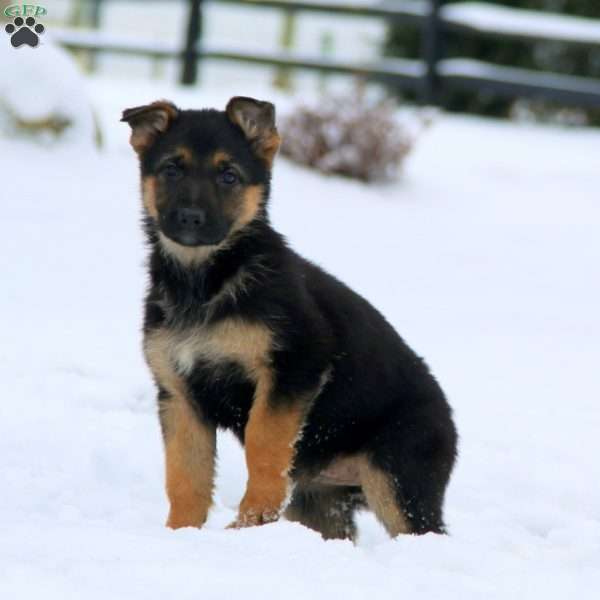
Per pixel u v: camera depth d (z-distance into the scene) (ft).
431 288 58.08
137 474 32.01
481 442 38.24
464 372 45.60
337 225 66.54
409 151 78.18
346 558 22.63
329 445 28.91
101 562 21.22
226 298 27.35
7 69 68.18
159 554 21.90
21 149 67.26
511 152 89.25
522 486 34.86
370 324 29.58
